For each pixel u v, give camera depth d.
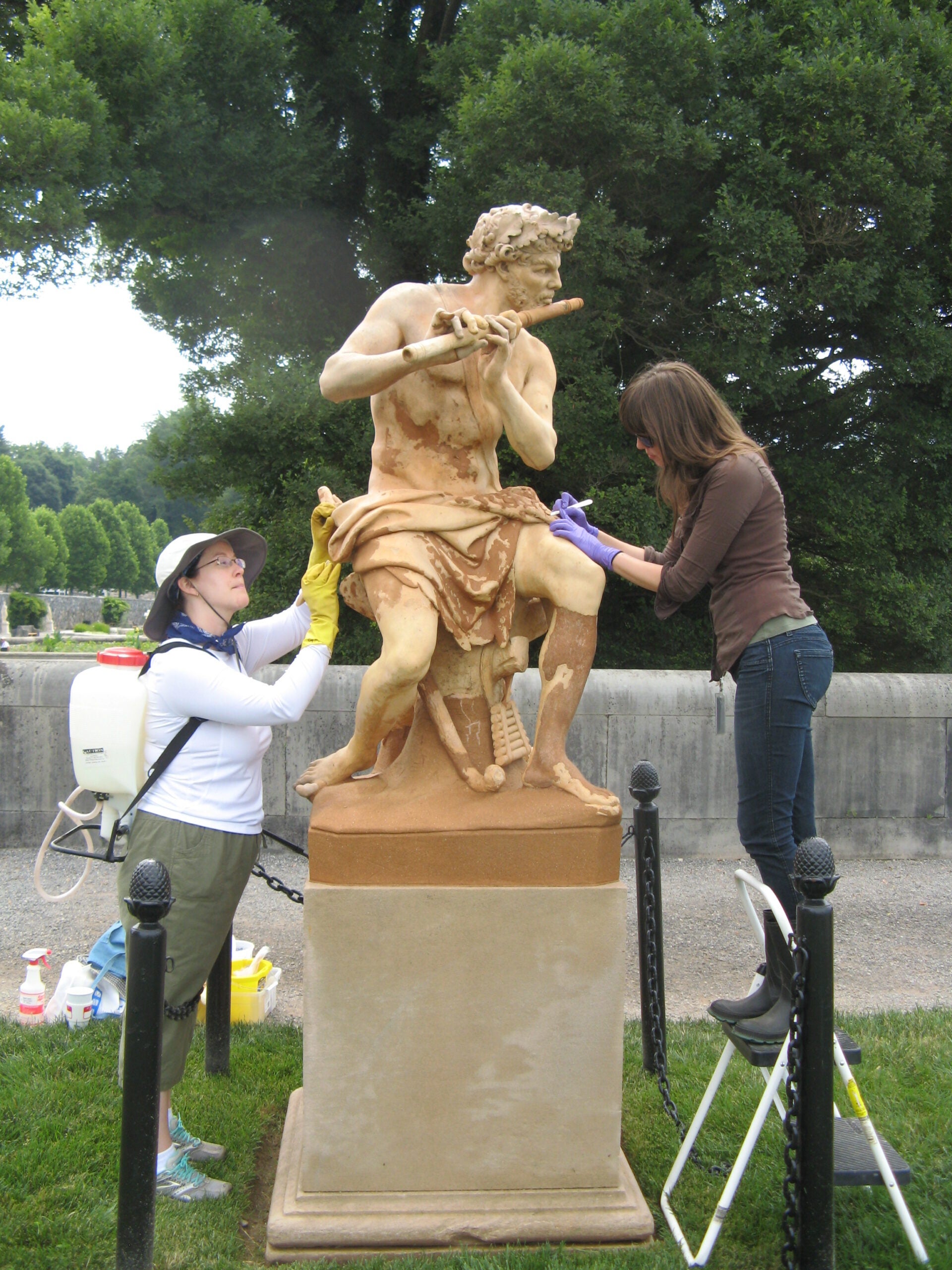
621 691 6.25
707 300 8.42
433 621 2.39
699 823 6.34
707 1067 3.35
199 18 8.22
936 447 8.57
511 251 2.42
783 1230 2.31
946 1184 2.66
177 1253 2.34
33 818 6.17
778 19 8.35
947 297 8.72
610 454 8.27
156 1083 2.03
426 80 8.83
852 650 9.59
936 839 6.46
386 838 2.40
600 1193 2.47
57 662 6.21
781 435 9.35
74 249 7.53
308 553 8.53
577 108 7.35
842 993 4.28
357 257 10.00
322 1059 2.41
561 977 2.43
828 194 7.59
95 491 82.50
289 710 2.59
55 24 7.74
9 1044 3.40
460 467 2.56
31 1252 2.30
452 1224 2.40
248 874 2.71
